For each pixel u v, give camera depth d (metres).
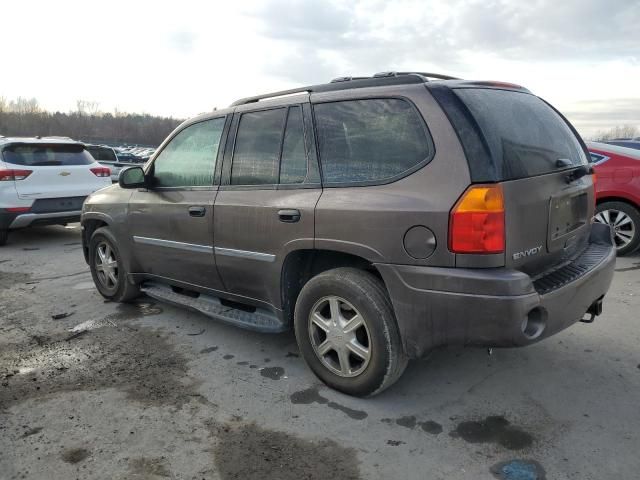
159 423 2.94
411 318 2.76
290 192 3.29
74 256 7.61
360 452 2.64
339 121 3.13
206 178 3.91
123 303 5.18
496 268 2.56
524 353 3.73
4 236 8.27
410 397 3.17
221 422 2.94
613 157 6.36
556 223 2.98
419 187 2.71
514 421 2.88
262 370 3.60
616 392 3.17
